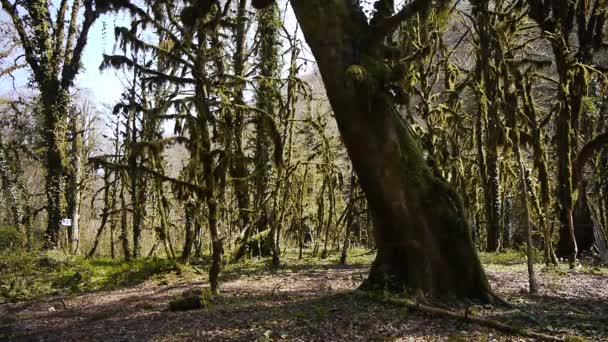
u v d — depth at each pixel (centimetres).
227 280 1319
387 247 830
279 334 657
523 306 802
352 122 799
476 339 605
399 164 805
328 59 803
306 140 2255
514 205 2981
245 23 1827
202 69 1220
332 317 723
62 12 2092
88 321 908
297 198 2056
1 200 2678
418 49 1571
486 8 1102
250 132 2050
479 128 2062
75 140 2611
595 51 1712
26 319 987
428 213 805
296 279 1269
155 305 1016
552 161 1955
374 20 868
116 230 2627
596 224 1627
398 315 715
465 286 795
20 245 1922
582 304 830
